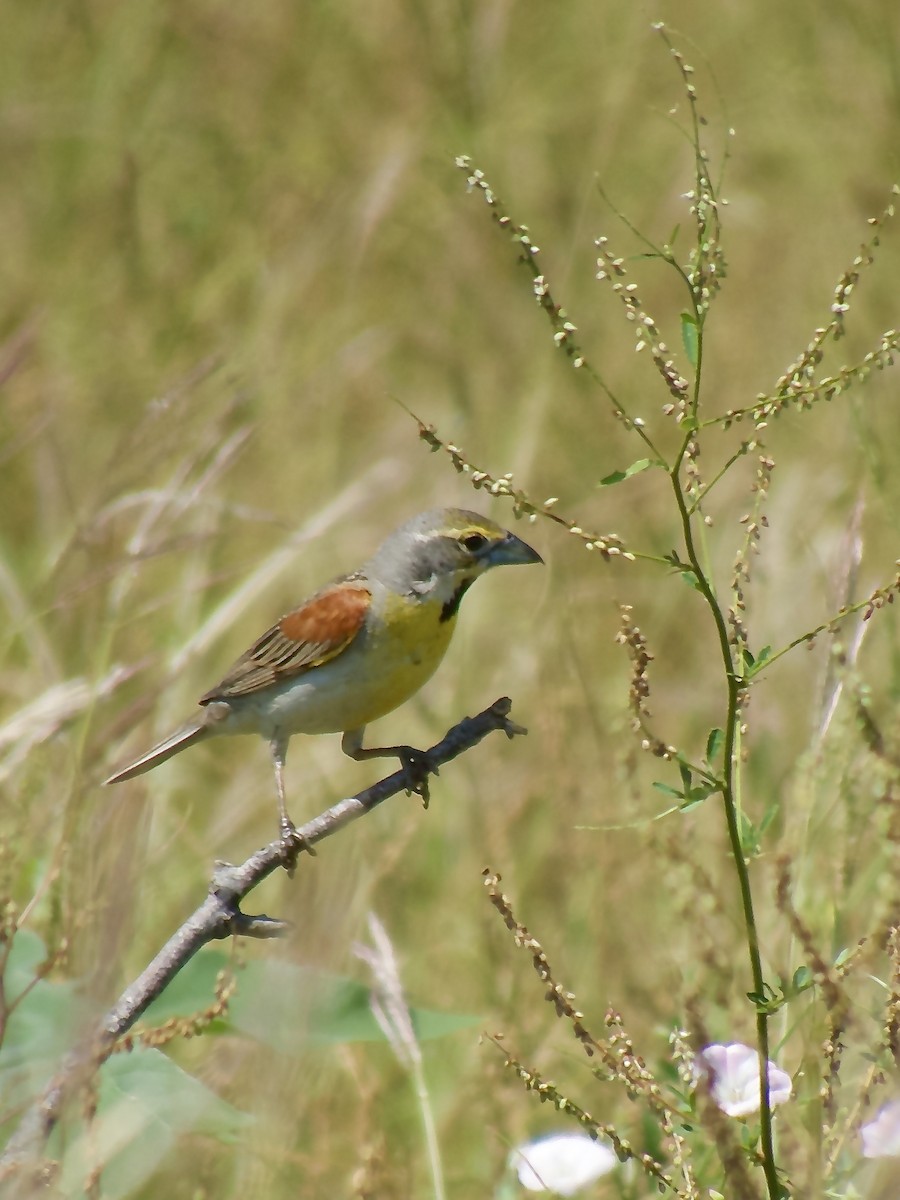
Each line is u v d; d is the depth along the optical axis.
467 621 13.36
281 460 15.39
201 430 13.27
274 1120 5.80
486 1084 8.73
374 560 9.53
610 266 5.85
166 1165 7.21
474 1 19.89
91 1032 5.34
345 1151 8.38
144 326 17.70
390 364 17.83
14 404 16.34
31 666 11.34
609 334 17.70
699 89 20.38
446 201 18.84
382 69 20.11
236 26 20.53
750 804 10.12
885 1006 6.48
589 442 16.03
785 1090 6.22
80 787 7.41
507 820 10.80
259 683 9.37
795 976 5.98
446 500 14.91
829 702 8.14
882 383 14.88
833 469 13.71
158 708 11.27
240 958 6.79
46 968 5.98
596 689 12.70
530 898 10.48
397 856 10.23
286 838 6.61
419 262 18.59
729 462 5.90
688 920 6.75
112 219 18.91
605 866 9.73
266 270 17.89
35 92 20.53
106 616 11.00
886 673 11.05
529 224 18.97
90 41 20.86
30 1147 5.59
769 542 13.22
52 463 14.48
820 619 11.66
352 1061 8.36
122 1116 6.40
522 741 12.03
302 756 12.18
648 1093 6.10
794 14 20.64
